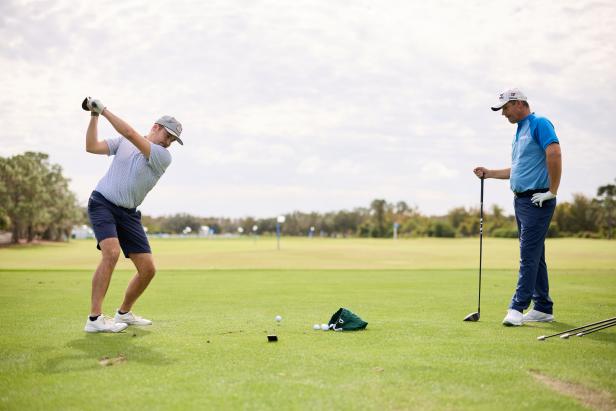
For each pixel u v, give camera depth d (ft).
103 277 16.90
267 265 65.98
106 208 17.54
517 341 14.88
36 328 17.28
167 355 13.24
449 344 14.47
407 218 343.67
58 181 232.53
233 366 12.09
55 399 9.84
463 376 11.21
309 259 80.74
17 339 15.37
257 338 15.48
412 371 11.60
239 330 16.94
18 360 12.75
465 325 17.95
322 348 13.99
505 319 17.97
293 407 9.36
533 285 18.40
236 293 29.07
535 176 19.04
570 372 11.53
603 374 11.42
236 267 61.52
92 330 16.46
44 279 37.11
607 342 14.76
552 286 32.60
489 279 39.09
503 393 10.14
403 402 9.64
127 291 18.07
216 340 15.19
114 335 16.03
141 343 14.74
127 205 17.72
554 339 15.16
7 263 71.00
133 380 11.00
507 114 19.88
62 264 67.97
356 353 13.35
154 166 17.85
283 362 12.44
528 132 19.40
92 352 13.60
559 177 18.58
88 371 11.73
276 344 14.56
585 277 39.78
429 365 12.10
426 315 20.43
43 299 25.36
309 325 17.98
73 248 156.66
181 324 18.26
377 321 18.80
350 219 388.16
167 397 9.89
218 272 46.39
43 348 14.11
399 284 35.09
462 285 34.04
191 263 70.54
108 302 25.29
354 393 10.12
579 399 9.87
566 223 254.06
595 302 24.54
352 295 27.91
